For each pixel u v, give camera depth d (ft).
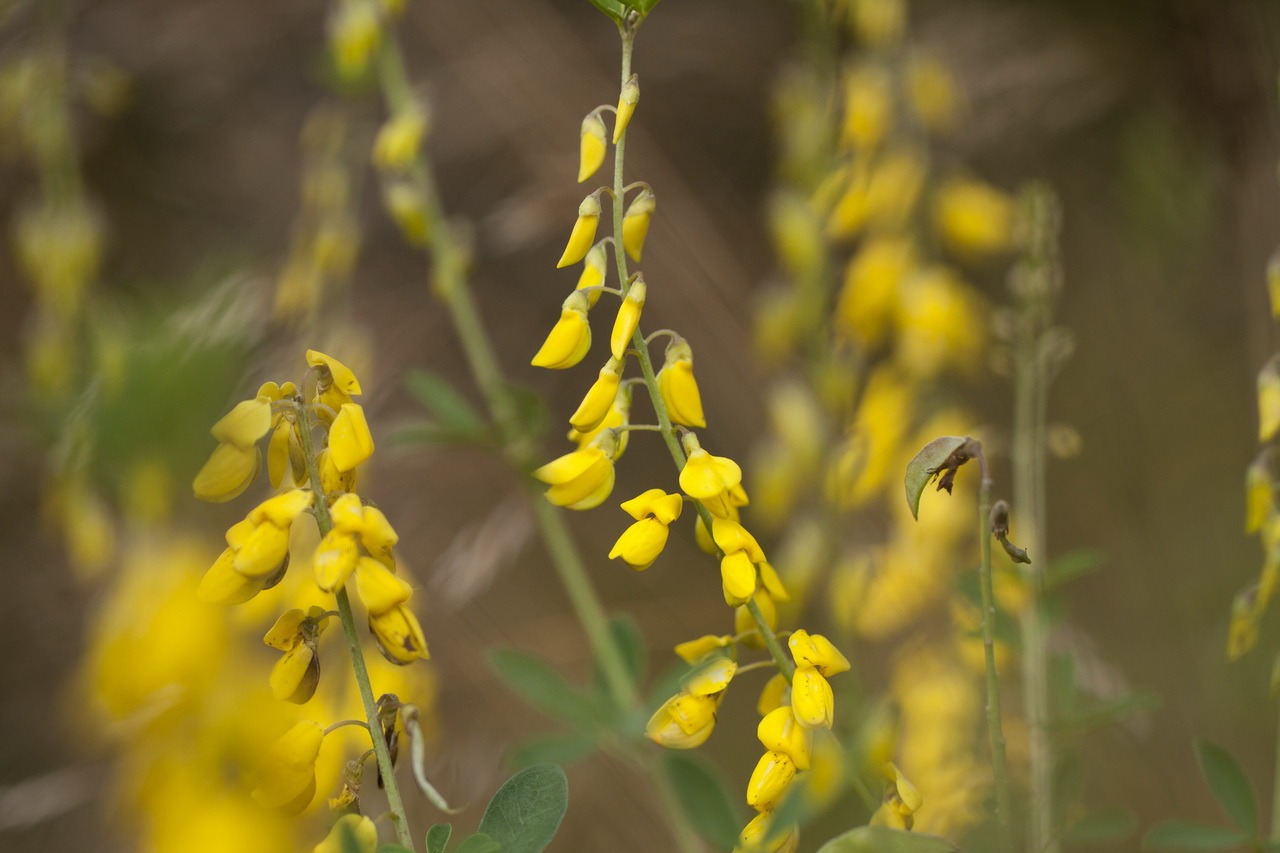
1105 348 3.42
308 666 1.89
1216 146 2.69
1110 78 3.16
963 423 2.85
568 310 1.94
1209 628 2.86
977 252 3.13
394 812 1.89
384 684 2.13
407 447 3.56
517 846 1.92
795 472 3.10
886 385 2.89
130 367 1.78
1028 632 2.35
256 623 2.09
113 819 1.92
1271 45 2.47
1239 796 2.17
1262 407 2.16
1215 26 2.52
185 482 1.82
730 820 2.17
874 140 3.04
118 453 1.79
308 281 3.10
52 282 3.28
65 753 2.84
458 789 2.84
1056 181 3.66
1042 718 2.31
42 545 3.30
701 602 3.64
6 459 2.98
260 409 1.85
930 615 2.52
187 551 1.89
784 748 1.93
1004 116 3.51
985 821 2.15
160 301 1.80
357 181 3.21
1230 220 2.99
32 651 3.17
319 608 1.90
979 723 2.35
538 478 1.95
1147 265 3.36
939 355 2.89
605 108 1.97
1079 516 3.21
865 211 3.03
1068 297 3.55
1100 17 2.91
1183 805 2.54
